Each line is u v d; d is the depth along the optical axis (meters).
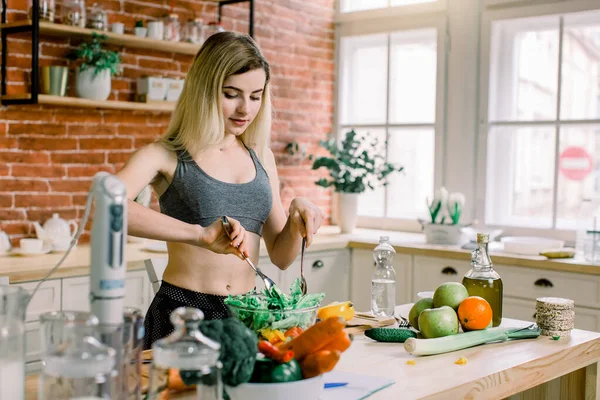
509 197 4.31
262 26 4.54
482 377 1.53
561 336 1.94
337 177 4.53
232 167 2.08
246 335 1.18
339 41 5.03
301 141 4.84
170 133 2.04
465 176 4.43
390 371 1.57
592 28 3.95
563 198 4.09
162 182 2.05
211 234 1.72
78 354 0.98
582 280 3.34
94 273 1.14
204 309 1.97
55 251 3.32
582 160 4.02
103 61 3.48
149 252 3.41
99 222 1.14
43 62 3.51
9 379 1.06
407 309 2.30
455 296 1.87
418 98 4.70
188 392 1.05
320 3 4.92
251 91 1.97
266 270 3.79
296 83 4.78
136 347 1.16
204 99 1.95
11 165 3.43
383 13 4.76
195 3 4.18
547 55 4.12
